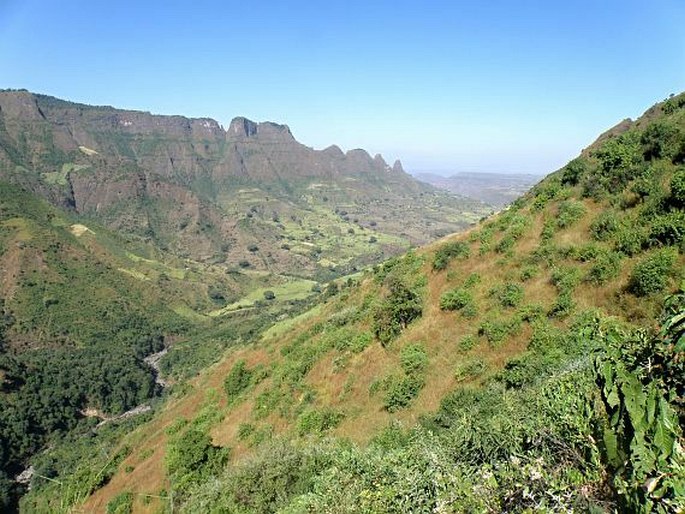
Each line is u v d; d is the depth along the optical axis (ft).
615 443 9.93
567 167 94.89
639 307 49.70
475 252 95.81
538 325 61.26
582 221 77.25
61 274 469.16
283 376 112.88
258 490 46.32
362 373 86.58
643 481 8.99
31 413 265.95
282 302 551.59
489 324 68.44
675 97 103.71
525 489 12.55
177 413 163.22
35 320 402.72
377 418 66.85
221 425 118.93
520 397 32.53
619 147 80.23
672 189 60.39
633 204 69.46
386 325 90.07
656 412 9.08
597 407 13.67
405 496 18.57
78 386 312.29
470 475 15.83
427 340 79.71
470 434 22.00
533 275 74.08
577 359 36.32
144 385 338.75
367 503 20.20
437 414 48.42
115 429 246.06
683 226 53.62
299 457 48.83
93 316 436.35
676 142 71.20
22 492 156.35
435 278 98.84
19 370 299.58
